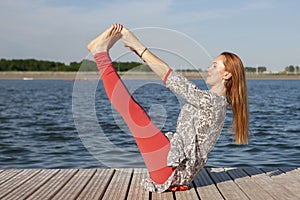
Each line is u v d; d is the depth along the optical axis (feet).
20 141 30.94
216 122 12.15
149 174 12.52
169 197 11.96
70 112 55.77
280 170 15.42
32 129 37.99
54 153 25.82
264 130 35.04
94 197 11.93
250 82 193.98
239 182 13.70
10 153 26.05
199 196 12.12
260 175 14.65
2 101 78.23
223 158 23.17
